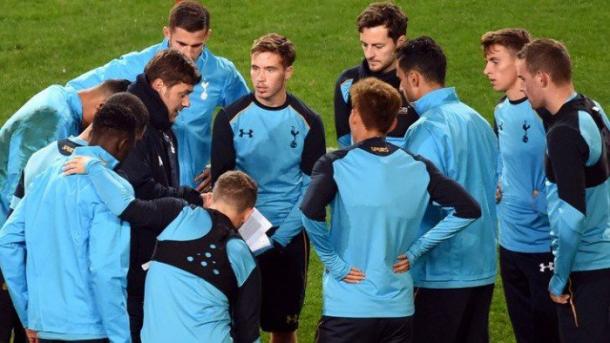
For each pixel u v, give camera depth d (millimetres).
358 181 23016
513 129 28172
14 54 59656
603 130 24422
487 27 61719
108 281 21953
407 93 25750
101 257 21969
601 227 24562
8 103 54062
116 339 22156
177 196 25125
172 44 29406
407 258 23438
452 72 57062
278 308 28938
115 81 27062
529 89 24453
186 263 22172
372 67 29781
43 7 65750
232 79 31266
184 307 22016
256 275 22719
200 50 29641
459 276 25078
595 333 24656
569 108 24000
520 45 27844
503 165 28781
